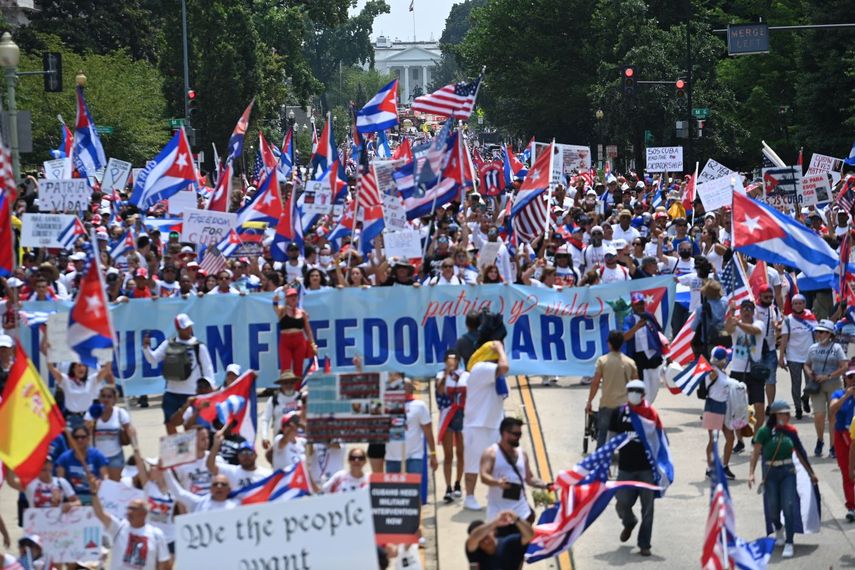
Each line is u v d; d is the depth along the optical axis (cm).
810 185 3772
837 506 1789
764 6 7625
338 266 2519
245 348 2414
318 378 1337
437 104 2870
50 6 9019
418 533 1287
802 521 1617
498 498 1451
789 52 7244
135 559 1360
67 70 6638
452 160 2933
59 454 1662
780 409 1600
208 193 4472
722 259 2714
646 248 2856
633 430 1595
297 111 13600
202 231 2780
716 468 1193
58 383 1866
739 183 3102
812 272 2278
